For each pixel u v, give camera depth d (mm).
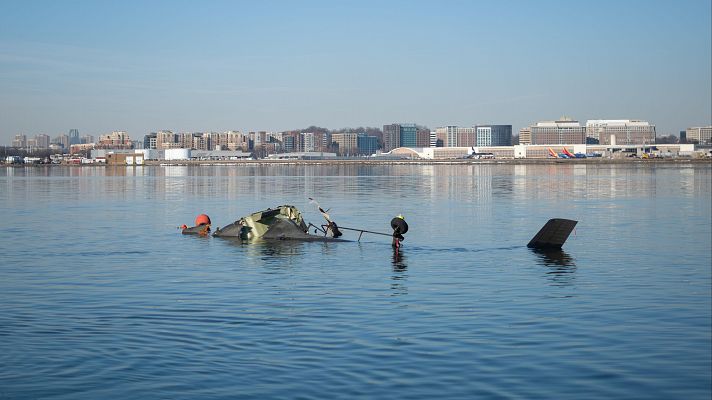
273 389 15547
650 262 34156
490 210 66688
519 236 45125
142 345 18828
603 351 18422
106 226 51938
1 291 26328
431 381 16078
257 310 23047
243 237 43094
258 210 67438
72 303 24156
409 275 30109
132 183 130000
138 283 28141
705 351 18438
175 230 48781
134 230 48906
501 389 15625
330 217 59656
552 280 28938
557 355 18047
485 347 18719
